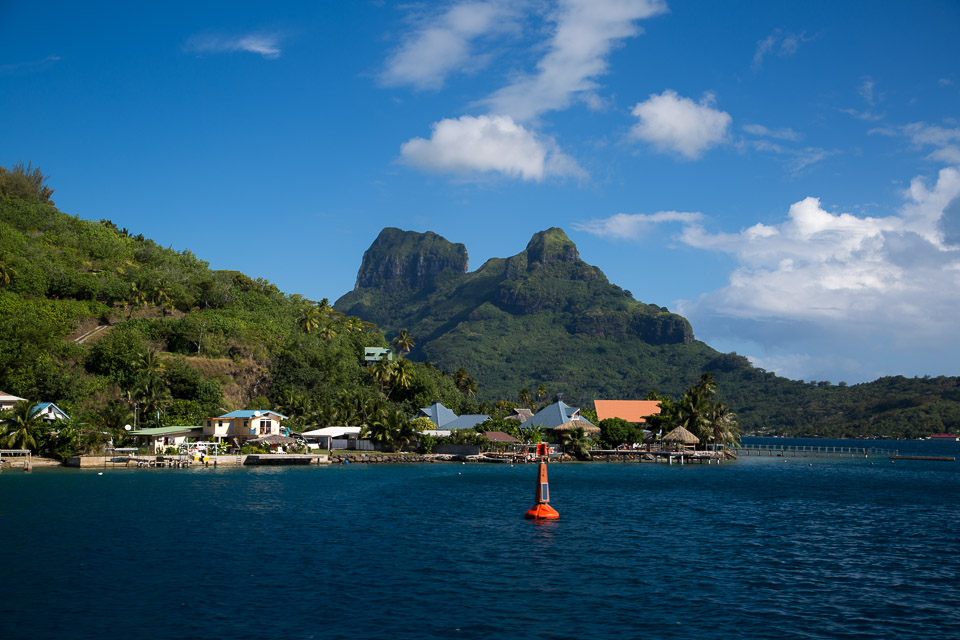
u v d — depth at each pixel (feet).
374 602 108.17
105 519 185.88
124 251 635.25
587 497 255.29
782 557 146.61
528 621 99.66
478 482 311.68
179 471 346.13
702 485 315.17
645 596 113.91
